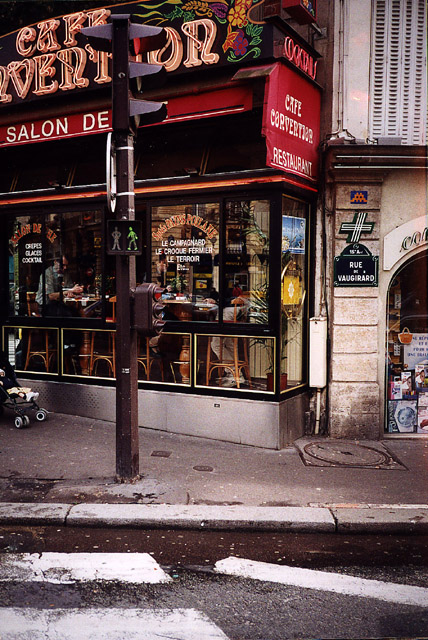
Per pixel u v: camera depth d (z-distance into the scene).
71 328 9.22
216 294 8.08
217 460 7.12
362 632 3.71
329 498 5.95
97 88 8.56
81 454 7.15
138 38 5.98
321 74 8.14
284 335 7.87
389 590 4.28
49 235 9.45
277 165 6.89
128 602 4.04
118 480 6.22
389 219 8.14
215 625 3.77
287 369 7.98
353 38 8.05
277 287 7.60
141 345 8.65
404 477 6.67
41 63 9.02
